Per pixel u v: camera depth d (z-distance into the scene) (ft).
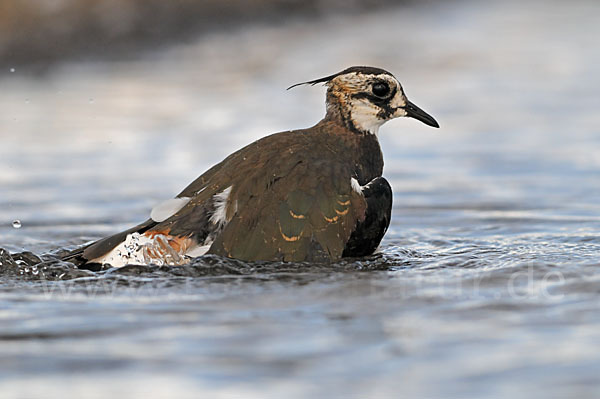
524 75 100.22
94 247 37.40
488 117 80.79
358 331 27.50
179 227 36.63
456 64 106.93
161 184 58.54
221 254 36.11
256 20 130.00
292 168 37.37
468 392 22.85
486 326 27.78
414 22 137.80
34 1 108.99
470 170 62.75
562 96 89.04
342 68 103.14
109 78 95.20
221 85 93.25
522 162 64.64
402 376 23.89
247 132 73.56
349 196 37.22
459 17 143.13
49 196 55.42
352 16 141.08
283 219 36.35
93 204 53.52
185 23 120.37
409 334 27.12
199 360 25.25
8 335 27.66
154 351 26.03
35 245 43.88
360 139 40.83
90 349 26.30
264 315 29.37
